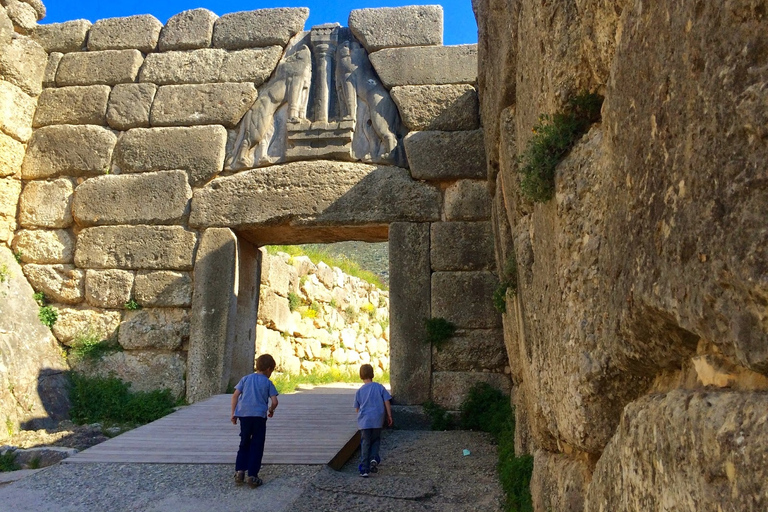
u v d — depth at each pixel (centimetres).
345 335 1669
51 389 901
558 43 329
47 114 1053
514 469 514
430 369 886
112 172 1023
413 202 935
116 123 1036
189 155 1002
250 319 1045
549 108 349
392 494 525
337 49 1028
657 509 185
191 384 934
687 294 168
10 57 1016
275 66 1032
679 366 217
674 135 177
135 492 524
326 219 946
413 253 920
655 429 191
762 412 138
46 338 953
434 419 860
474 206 923
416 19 1010
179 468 590
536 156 348
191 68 1044
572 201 312
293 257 1472
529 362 459
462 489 566
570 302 309
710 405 160
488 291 898
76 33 1084
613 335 239
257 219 961
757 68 142
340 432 710
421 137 952
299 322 1434
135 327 966
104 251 989
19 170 1030
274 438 685
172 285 969
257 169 984
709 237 155
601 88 307
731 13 150
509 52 493
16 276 977
